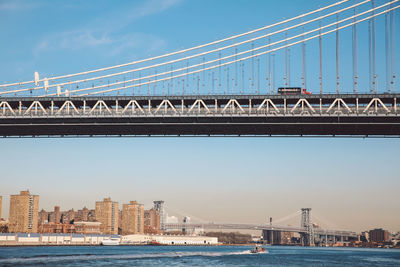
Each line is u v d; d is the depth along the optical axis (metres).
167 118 104.00
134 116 103.81
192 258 155.88
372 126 102.62
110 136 111.44
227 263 137.00
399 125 101.19
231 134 108.19
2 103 108.06
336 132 105.06
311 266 134.62
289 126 104.44
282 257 183.38
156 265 119.31
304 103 106.75
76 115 105.31
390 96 99.31
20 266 105.06
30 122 106.25
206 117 102.56
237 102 104.00
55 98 107.75
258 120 102.38
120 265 115.75
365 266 137.25
